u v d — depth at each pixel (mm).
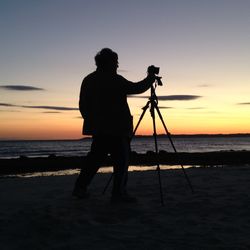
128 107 4922
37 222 3816
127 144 4910
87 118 4879
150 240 3197
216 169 9273
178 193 5520
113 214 4215
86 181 5098
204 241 3139
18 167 27688
